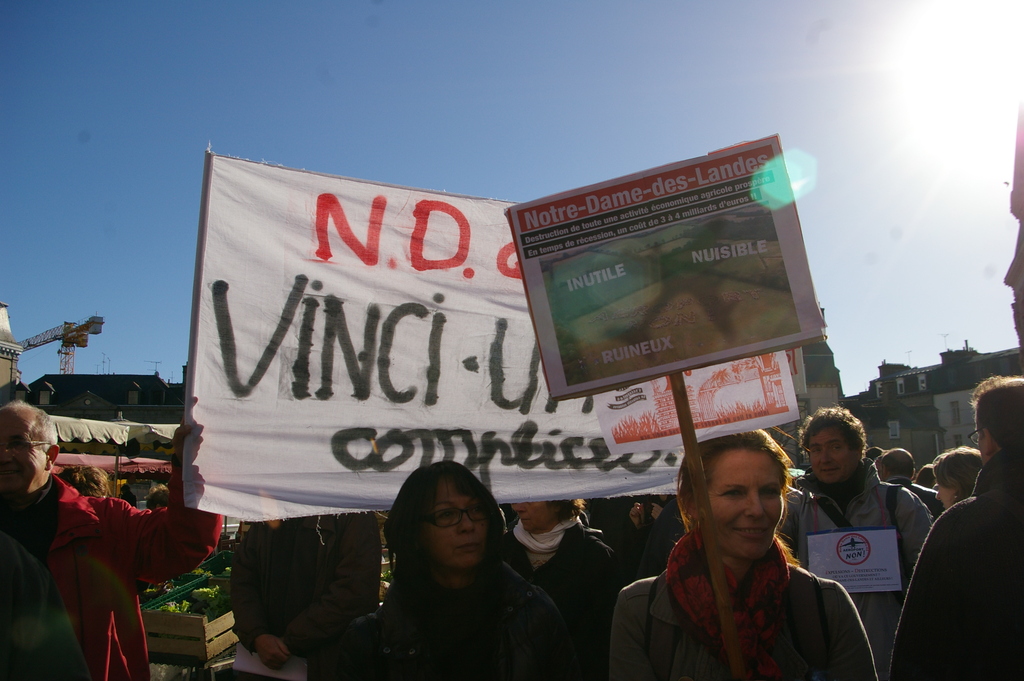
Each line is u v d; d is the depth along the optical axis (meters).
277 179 2.68
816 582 1.88
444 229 2.91
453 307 2.85
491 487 2.73
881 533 2.93
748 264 1.94
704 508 1.77
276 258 2.62
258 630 3.00
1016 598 1.68
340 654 1.93
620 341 1.93
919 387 51.66
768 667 1.72
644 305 1.94
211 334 2.47
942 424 48.59
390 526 2.00
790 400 2.89
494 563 1.98
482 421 2.78
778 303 1.91
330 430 2.57
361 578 2.97
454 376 2.79
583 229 1.97
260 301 2.56
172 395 54.19
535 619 1.95
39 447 2.50
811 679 1.73
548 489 2.78
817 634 1.81
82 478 4.08
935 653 1.79
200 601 4.88
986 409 1.96
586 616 2.91
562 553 2.97
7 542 1.68
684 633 1.82
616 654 1.90
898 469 4.89
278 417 2.51
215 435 2.41
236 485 2.40
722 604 1.69
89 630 2.43
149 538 2.59
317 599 3.01
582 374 1.92
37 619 1.66
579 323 1.94
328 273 2.69
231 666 4.29
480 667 1.90
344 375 2.63
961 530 1.80
